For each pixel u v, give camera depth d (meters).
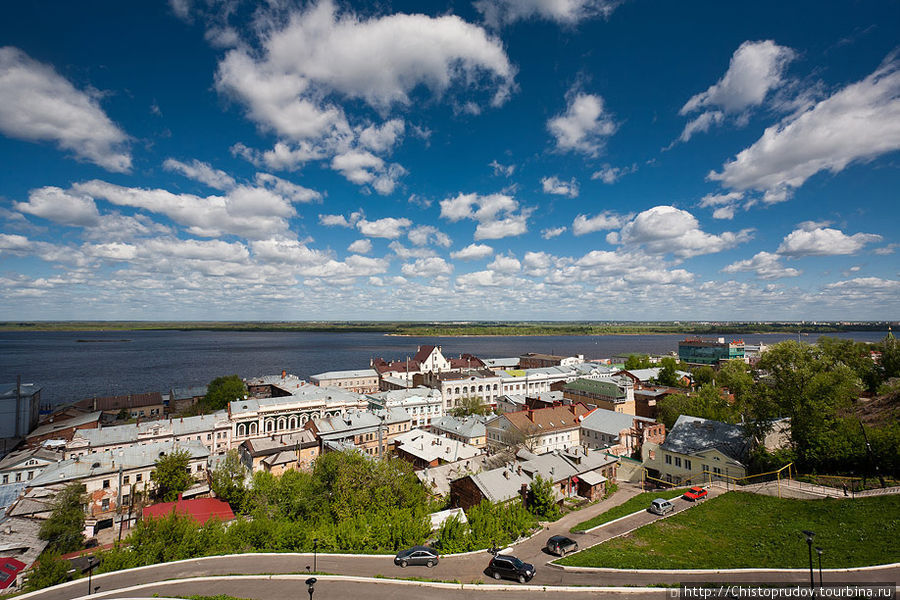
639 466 77.94
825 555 37.06
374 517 53.59
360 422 114.56
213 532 51.47
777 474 58.66
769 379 71.88
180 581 38.41
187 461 85.31
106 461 81.44
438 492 71.06
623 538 45.72
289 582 37.31
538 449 97.62
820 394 61.78
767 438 75.06
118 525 73.19
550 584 34.84
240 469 81.88
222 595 35.09
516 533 48.34
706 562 38.62
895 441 53.59
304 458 102.69
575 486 68.50
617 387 121.62
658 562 38.66
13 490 85.06
